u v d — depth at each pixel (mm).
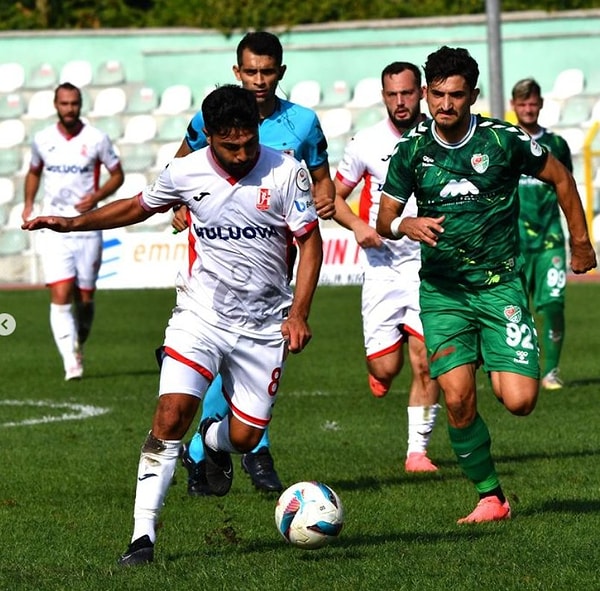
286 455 23203
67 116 35156
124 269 54094
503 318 17125
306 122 19562
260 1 72000
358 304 52469
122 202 15633
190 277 15898
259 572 14445
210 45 72500
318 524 14891
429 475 21125
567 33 67562
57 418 27812
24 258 64375
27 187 36094
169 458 15297
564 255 31344
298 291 15383
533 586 13703
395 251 21984
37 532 17172
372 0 73125
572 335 42094
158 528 16906
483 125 16906
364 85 69062
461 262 17172
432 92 16609
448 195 17016
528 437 24609
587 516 17359
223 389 16641
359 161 22469
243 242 15500
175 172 15336
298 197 15352
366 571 14430
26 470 21938
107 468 22062
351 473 21422
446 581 13922
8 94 70562
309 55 70375
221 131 14547
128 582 14094
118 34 72875
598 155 60250
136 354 39438
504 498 17578
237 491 20125
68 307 34250
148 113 69000
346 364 36438
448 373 17188
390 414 28062
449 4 72938
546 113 65500
